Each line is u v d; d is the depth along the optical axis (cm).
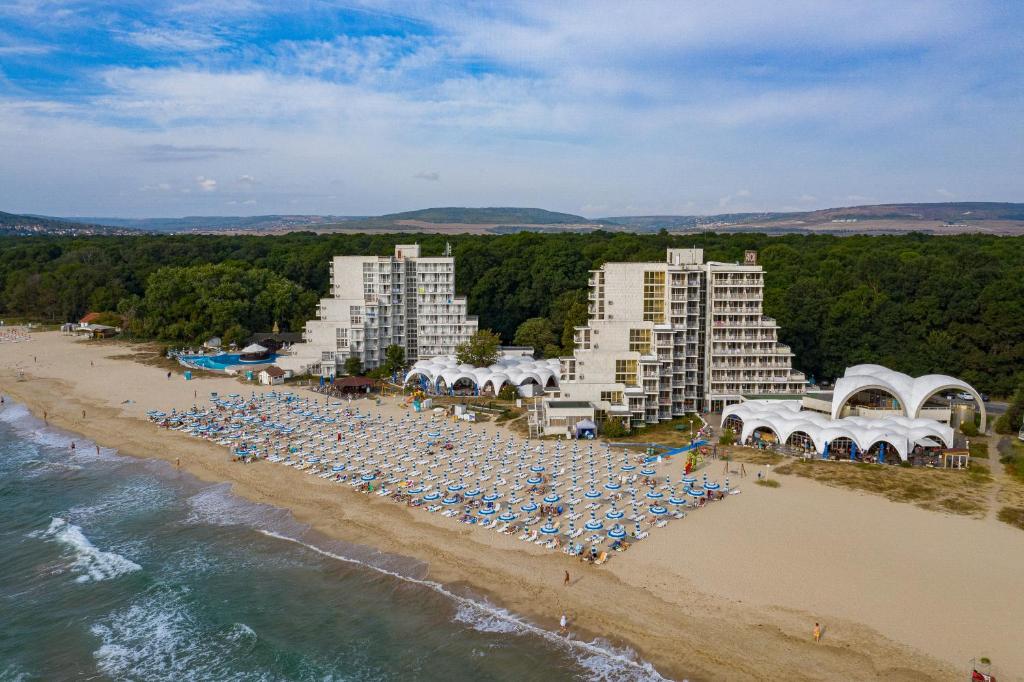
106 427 13625
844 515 8781
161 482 10731
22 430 13600
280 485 10419
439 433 12644
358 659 6328
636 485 9950
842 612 6594
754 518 8725
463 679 6000
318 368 18225
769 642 6200
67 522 9325
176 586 7638
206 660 6400
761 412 12338
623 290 13975
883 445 10931
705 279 14338
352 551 8281
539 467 10531
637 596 6994
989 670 5716
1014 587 6975
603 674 5944
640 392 13150
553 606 6931
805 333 16775
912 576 7212
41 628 6956
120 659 6456
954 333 15825
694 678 5819
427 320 18988
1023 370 15050
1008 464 10744
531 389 15588
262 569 7981
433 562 7900
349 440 12456
